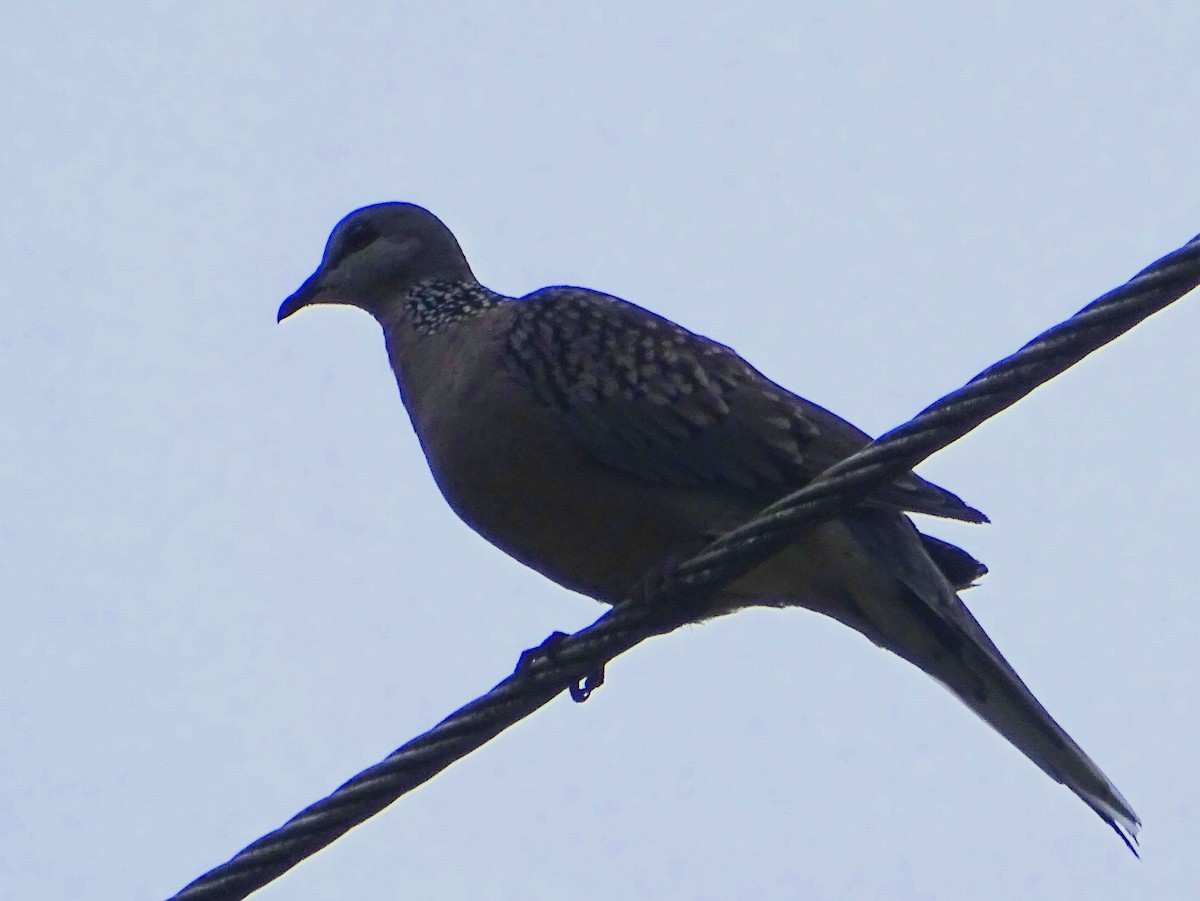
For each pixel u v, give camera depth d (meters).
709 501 11.32
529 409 11.53
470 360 11.95
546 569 12.03
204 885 9.09
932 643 10.70
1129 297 8.17
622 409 11.35
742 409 11.27
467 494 11.84
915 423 8.67
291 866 9.22
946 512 10.30
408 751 9.37
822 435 11.23
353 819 9.24
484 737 9.62
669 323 11.78
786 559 10.77
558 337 11.65
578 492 11.48
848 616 11.09
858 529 10.67
